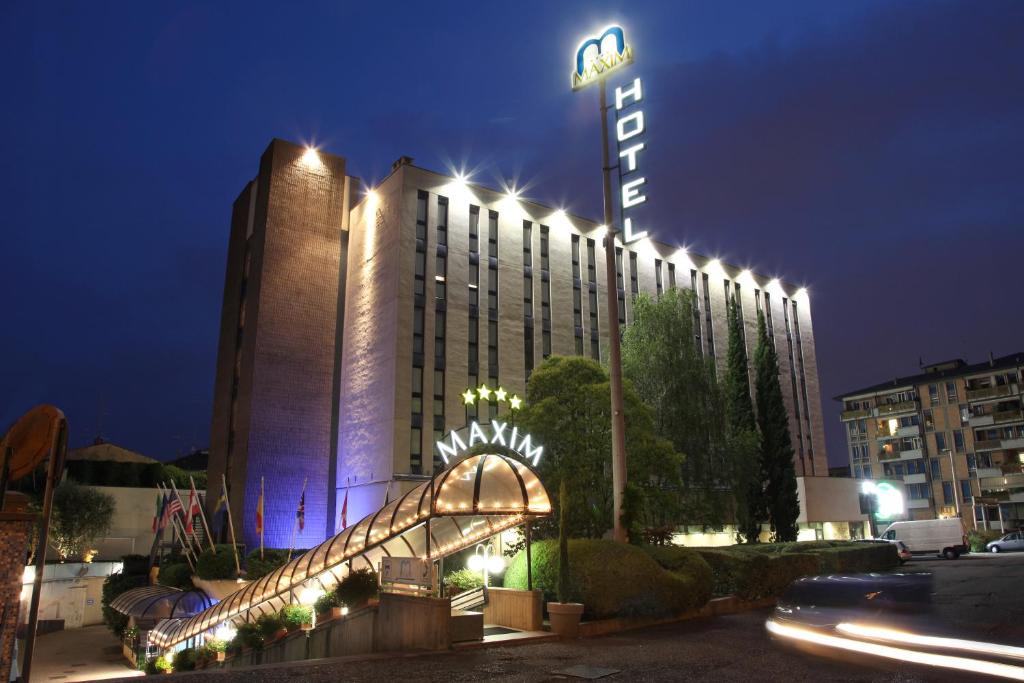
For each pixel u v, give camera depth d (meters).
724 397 33.34
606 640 14.30
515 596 16.08
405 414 37.41
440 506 15.44
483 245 43.00
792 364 60.75
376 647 15.20
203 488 51.97
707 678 9.60
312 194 42.91
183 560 38.69
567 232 47.44
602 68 24.00
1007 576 25.08
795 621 10.24
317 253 42.28
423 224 40.97
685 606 17.48
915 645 8.66
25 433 5.85
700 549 22.31
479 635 13.95
